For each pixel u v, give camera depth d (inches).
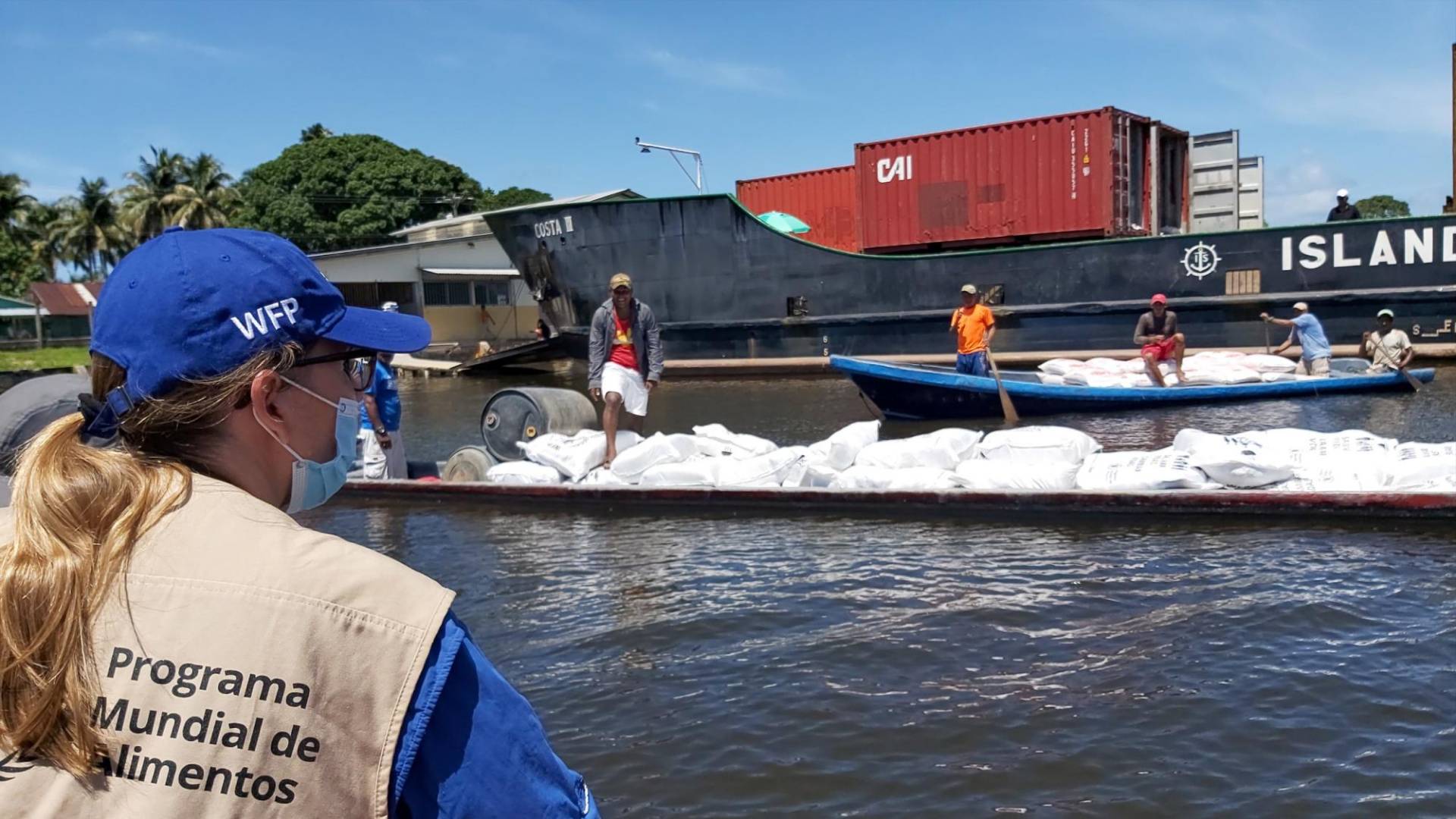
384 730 41.6
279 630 40.9
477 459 337.1
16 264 2359.7
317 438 52.7
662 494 292.5
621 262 818.2
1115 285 689.6
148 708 39.8
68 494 42.8
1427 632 173.9
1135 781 132.5
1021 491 262.1
